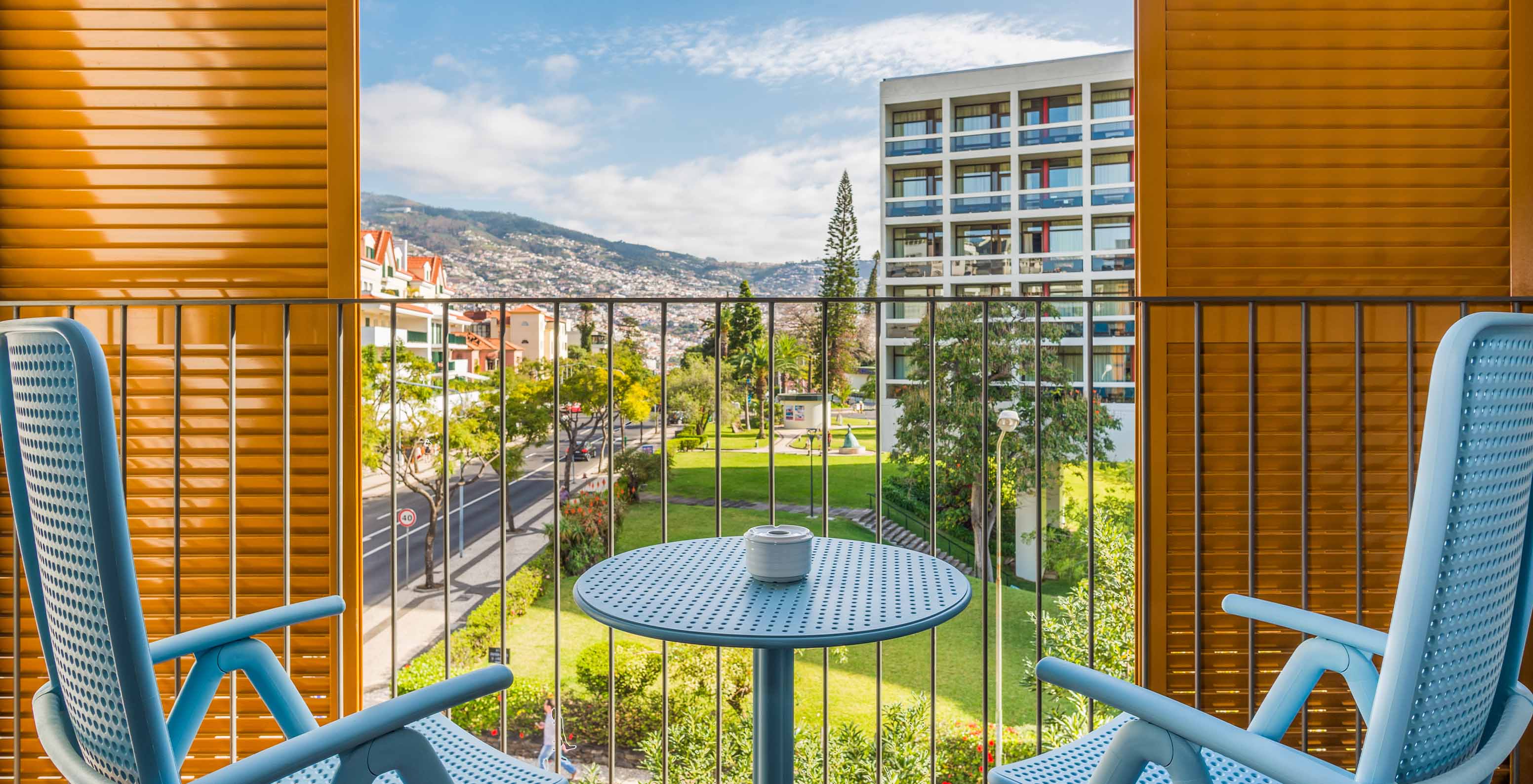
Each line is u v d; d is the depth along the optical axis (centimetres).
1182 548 223
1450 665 83
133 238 221
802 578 126
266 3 219
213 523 222
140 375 222
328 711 223
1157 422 222
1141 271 224
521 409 1442
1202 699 224
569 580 1558
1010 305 1808
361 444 224
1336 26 222
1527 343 85
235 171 221
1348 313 222
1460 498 80
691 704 1327
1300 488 223
